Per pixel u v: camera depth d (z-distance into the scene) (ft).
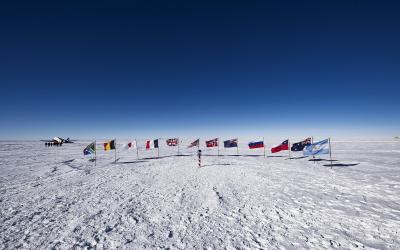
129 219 27.45
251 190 39.68
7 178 55.31
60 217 28.55
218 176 52.80
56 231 24.43
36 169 69.31
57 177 56.29
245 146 165.37
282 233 22.94
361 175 50.72
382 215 27.07
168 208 31.12
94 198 36.91
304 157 87.86
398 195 35.14
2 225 26.25
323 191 38.32
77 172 63.31
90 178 54.54
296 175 52.44
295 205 31.37
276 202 32.83
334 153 98.32
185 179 50.52
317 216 27.22
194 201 34.01
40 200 36.24
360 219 26.00
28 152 138.00
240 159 85.40
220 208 30.68
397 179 46.01
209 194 37.52
